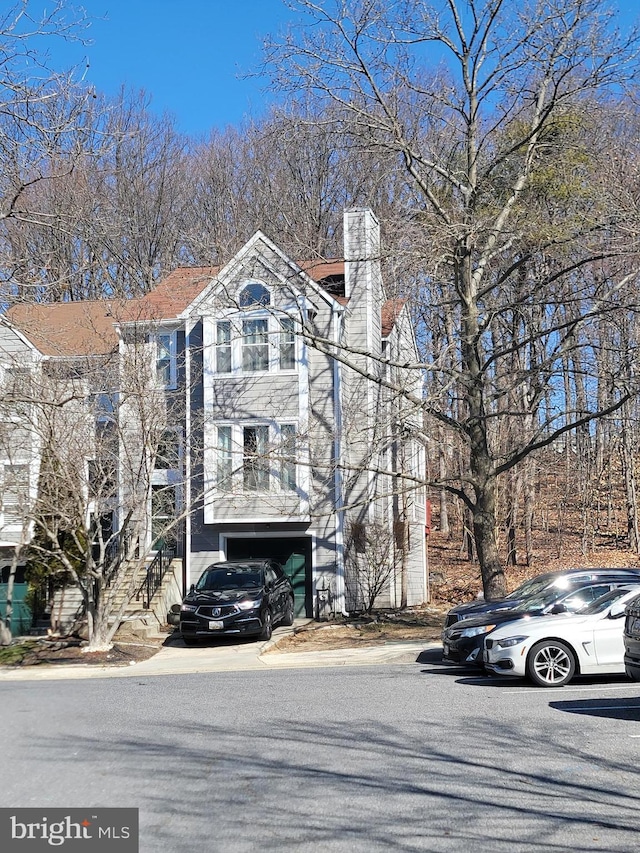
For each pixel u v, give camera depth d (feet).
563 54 66.74
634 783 25.14
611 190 71.31
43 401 58.65
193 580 89.51
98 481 72.23
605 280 70.44
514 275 80.07
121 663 65.82
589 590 52.85
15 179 44.27
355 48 69.72
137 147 123.44
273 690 45.83
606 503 126.41
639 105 92.89
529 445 70.85
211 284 87.51
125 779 26.89
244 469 87.45
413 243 68.44
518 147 69.15
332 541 88.02
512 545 110.01
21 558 81.66
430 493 141.38
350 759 28.73
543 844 20.45
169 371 93.40
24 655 69.97
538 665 43.88
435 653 62.18
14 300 49.60
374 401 85.15
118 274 101.50
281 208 97.66
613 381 67.97
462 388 87.92
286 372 88.22
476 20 69.41
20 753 30.83
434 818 22.47
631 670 35.53
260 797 24.66
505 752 29.12
